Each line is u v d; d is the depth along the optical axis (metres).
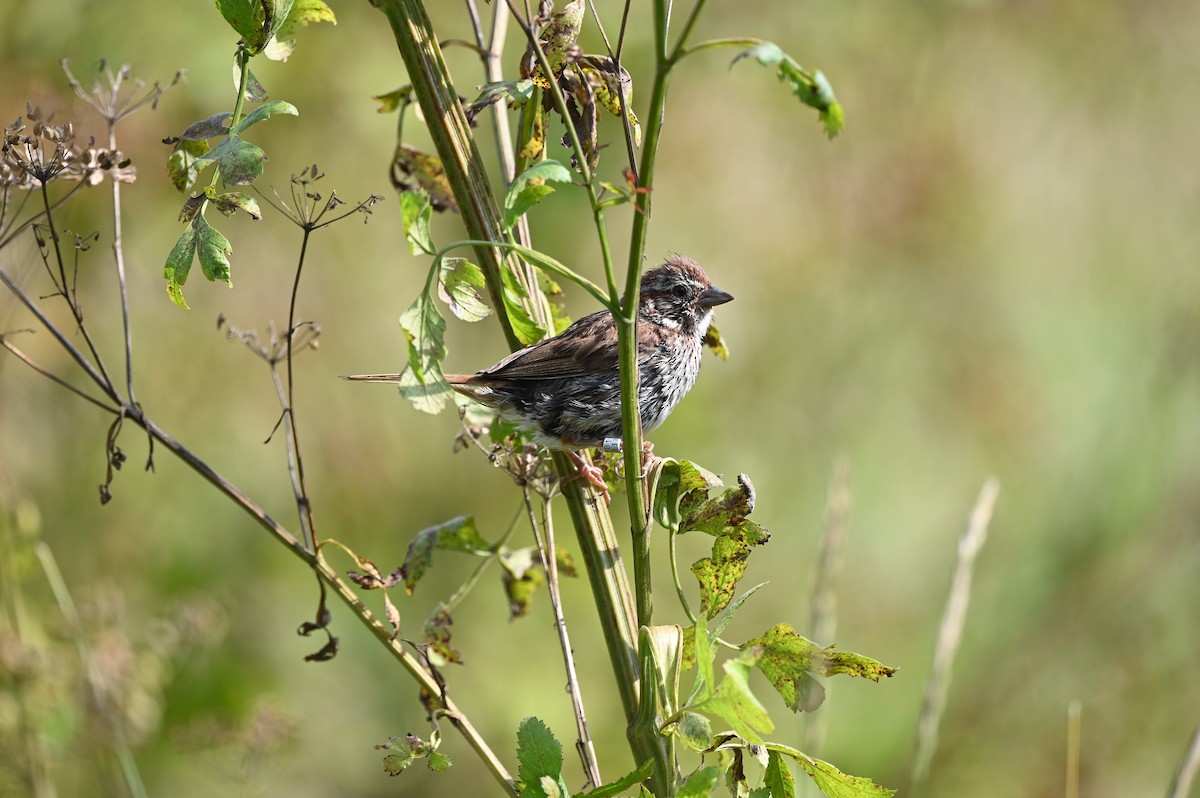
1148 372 15.66
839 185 14.36
